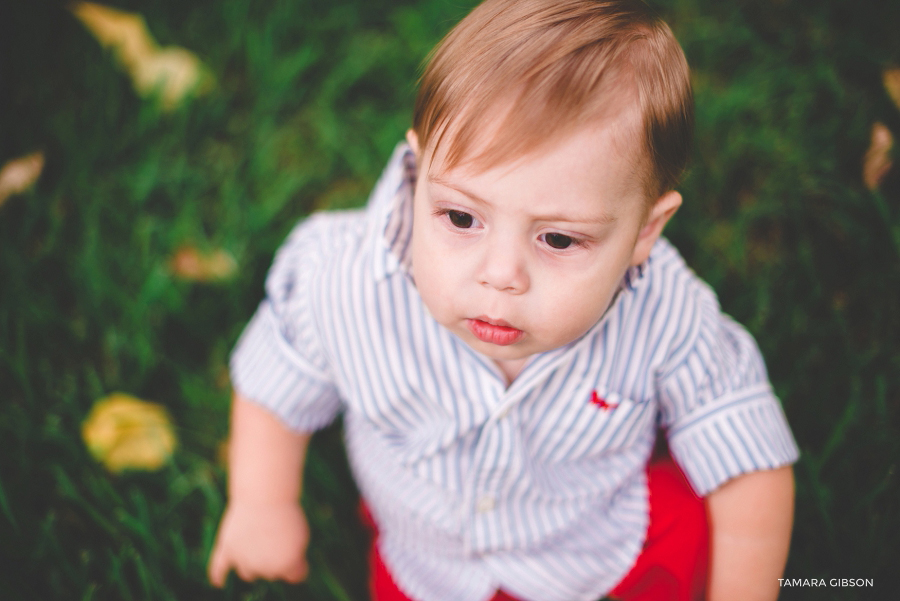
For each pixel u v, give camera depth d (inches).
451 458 45.4
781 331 65.1
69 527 58.4
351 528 61.6
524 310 33.8
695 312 43.9
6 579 51.9
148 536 55.3
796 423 61.4
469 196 31.7
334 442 65.1
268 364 49.4
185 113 82.7
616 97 31.3
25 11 87.7
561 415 43.6
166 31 89.2
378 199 45.4
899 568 52.1
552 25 32.5
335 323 44.1
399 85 87.2
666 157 34.1
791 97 81.3
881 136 73.6
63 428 62.9
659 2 90.7
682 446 46.7
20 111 82.3
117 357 66.9
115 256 71.4
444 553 50.1
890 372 62.6
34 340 67.2
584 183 31.0
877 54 81.0
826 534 54.0
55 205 75.7
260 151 81.0
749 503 46.1
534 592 49.7
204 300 70.7
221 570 54.0
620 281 38.9
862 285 67.9
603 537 48.9
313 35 89.7
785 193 75.3
